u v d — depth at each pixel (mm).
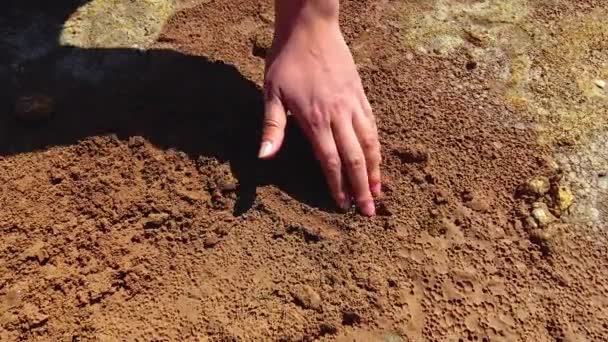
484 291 605
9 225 615
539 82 741
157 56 729
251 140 667
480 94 726
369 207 605
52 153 659
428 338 578
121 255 604
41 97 686
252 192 641
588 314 599
